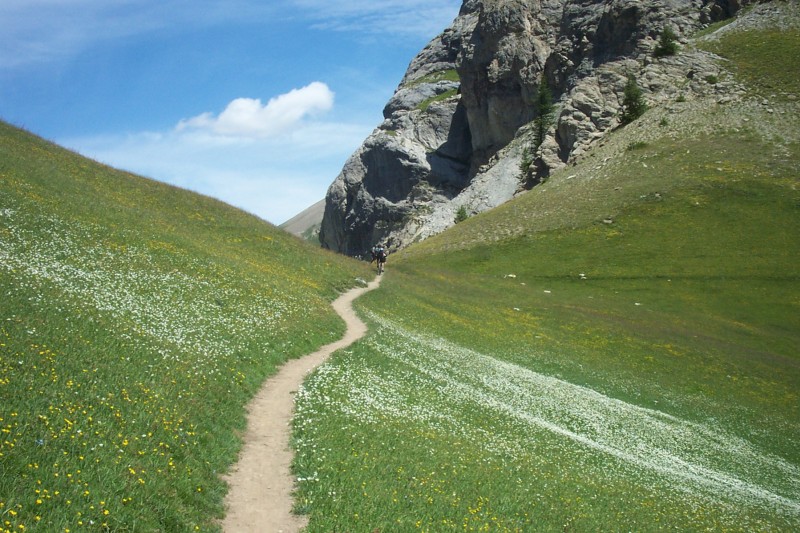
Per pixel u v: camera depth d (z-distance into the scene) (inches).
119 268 1231.5
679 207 3779.5
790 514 1126.4
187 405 722.8
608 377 1899.6
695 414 1717.5
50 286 952.3
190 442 634.2
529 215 4224.9
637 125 5098.4
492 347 1946.4
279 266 2086.6
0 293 836.0
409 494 660.7
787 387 2044.8
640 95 5344.5
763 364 2242.9
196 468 585.0
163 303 1117.1
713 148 4350.4
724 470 1332.4
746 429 1673.2
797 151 4087.1
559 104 6815.9
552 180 5009.8
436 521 616.1
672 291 3021.7
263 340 1137.4
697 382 1991.9
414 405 1072.2
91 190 1871.3
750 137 4362.7
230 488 590.2
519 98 7795.3
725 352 2322.8
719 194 3823.8
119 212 1711.4
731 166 4077.3
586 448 1181.1
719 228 3521.2
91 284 1060.5
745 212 3612.2
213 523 514.6
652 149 4581.7
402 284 2699.3
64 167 2015.3
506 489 797.2
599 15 6875.0
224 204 2659.9
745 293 2950.3
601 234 3688.5
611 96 5812.0
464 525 625.0
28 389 587.8
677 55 5654.5
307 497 592.7
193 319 1088.8
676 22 6107.3
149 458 555.2
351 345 1360.7
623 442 1322.6
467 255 3772.1
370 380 1130.0
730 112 4751.5
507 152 7244.1
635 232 3636.8
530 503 772.6
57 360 689.6
